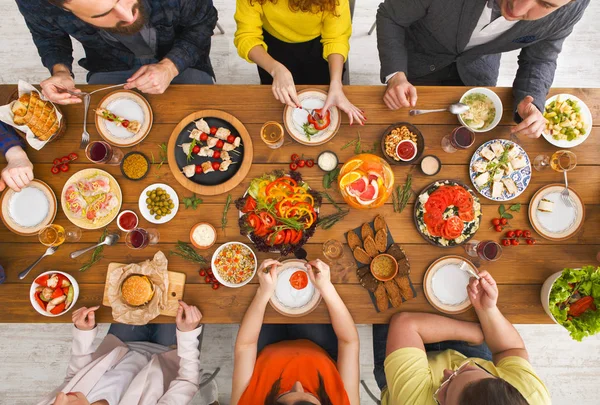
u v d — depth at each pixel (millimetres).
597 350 2340
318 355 1457
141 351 1679
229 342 2334
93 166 1520
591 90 1578
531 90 1519
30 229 1481
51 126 1459
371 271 1429
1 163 1537
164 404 1414
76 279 1462
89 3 1028
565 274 1362
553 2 1197
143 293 1402
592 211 1497
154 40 1690
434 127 1527
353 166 1436
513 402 1102
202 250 1470
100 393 1466
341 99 1508
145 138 1524
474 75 1874
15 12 2623
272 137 1475
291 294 1447
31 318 1456
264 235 1415
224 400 2281
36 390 2275
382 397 1572
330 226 1477
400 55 1729
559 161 1479
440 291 1452
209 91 1540
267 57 1678
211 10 1742
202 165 1498
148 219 1475
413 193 1494
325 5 1567
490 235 1481
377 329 1737
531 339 2361
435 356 1512
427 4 1599
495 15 1526
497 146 1482
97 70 1866
